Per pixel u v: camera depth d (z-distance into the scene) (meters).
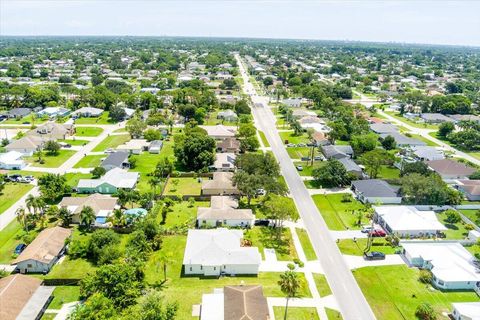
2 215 102.12
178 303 70.88
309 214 108.31
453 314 70.56
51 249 82.50
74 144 162.75
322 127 190.00
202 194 117.62
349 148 155.12
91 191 116.69
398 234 96.75
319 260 86.88
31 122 193.38
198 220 98.94
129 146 154.38
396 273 83.00
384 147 166.25
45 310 68.19
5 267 80.81
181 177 131.12
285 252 89.25
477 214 107.75
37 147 151.38
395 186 125.38
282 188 109.25
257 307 65.81
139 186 122.12
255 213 106.56
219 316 65.56
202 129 163.12
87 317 59.00
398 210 104.31
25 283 70.00
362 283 79.56
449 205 114.50
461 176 135.50
